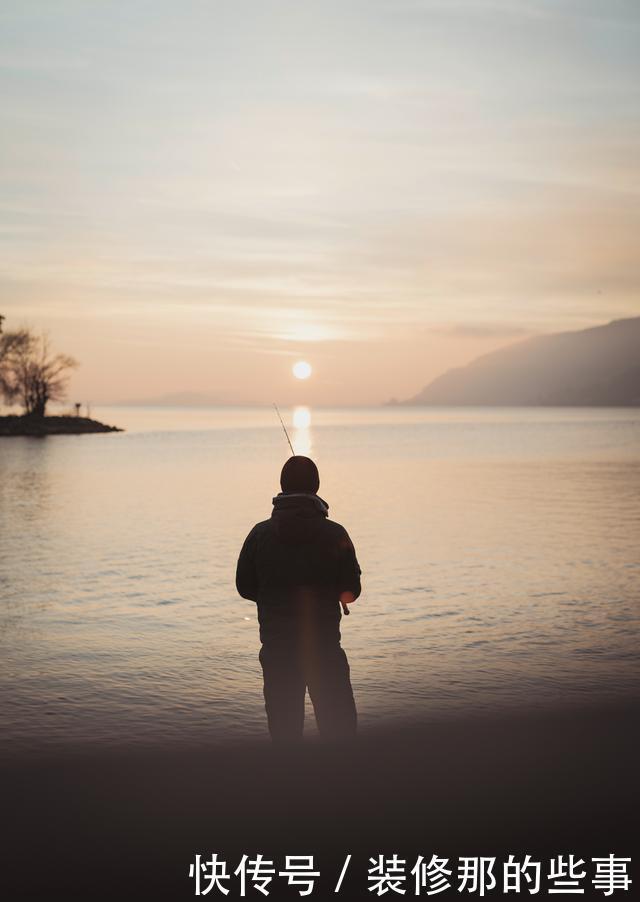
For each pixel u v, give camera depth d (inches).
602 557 577.3
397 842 142.6
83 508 930.7
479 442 3127.5
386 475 1485.0
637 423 6269.7
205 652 318.7
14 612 399.9
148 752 194.9
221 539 677.3
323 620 166.7
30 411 4416.8
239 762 185.0
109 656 311.4
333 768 167.5
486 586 468.8
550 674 276.1
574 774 173.5
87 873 132.6
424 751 189.2
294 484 172.6
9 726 220.5
